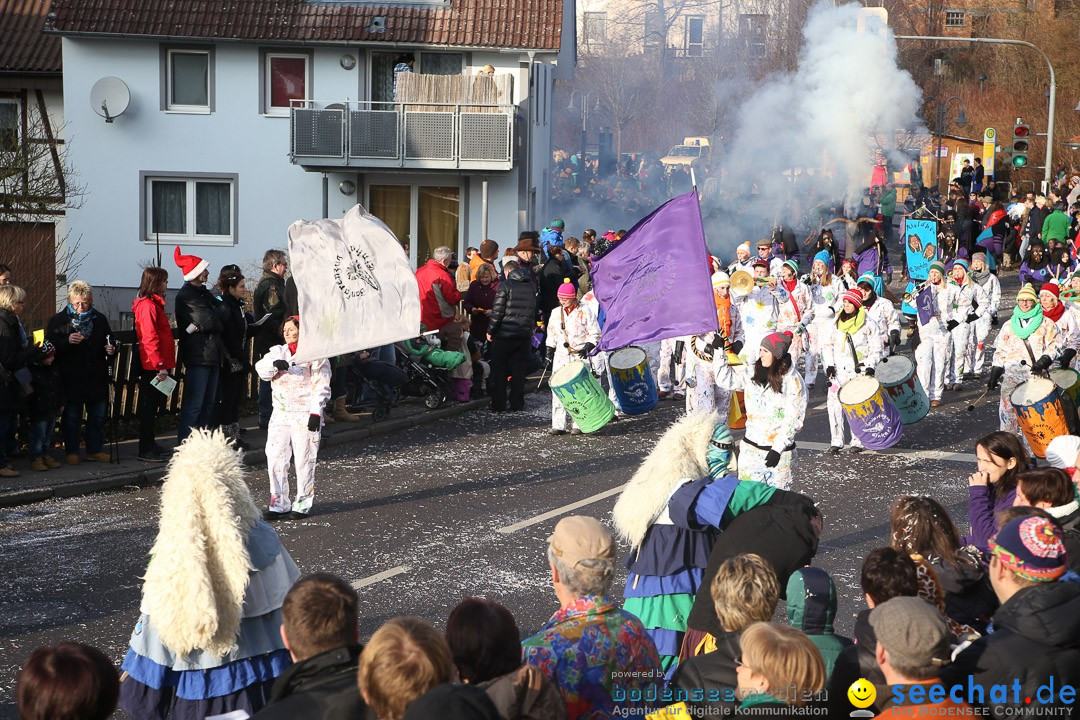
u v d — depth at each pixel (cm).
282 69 2747
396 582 878
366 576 892
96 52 2727
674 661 606
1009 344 1303
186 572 512
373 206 2770
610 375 1465
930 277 1689
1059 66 4478
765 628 419
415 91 2638
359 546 970
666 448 623
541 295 1859
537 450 1352
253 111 2741
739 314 1508
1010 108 4584
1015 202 3416
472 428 1479
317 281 1044
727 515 596
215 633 516
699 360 1349
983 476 667
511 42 2700
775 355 918
